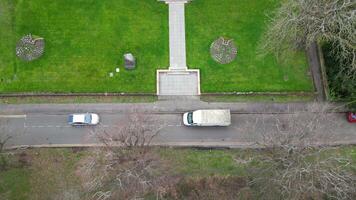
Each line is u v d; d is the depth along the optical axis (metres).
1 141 69.06
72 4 72.75
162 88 71.31
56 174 68.31
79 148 69.56
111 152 62.50
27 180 68.06
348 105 70.19
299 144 57.97
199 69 71.56
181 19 72.88
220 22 73.00
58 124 70.25
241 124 70.94
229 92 70.88
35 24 72.00
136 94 70.50
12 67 70.62
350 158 68.94
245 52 72.06
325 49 69.31
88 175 64.94
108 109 70.56
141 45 72.00
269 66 71.94
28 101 70.31
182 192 67.62
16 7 72.31
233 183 68.19
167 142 70.25
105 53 71.56
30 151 69.25
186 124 69.62
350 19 57.16
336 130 70.88
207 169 69.19
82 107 70.50
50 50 71.31
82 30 72.06
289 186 56.75
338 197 59.62
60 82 70.56
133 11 72.88
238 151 70.00
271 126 70.75
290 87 71.50
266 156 61.12
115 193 64.06
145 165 62.91
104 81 70.88
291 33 62.53
